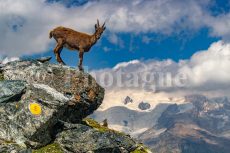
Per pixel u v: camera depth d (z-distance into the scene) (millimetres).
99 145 28453
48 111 27891
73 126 29094
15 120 27312
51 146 28234
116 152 29609
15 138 26953
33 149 27375
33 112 27547
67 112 30656
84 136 28562
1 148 25844
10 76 30406
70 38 32719
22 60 31375
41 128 27547
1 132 26891
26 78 30188
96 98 32094
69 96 30531
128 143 31500
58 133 29000
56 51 32812
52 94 28578
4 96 27844
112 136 30234
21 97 28312
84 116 32656
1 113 27328
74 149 28250
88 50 33500
